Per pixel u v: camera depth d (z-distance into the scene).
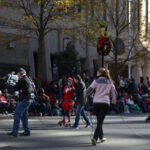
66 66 29.00
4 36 22.66
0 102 19.30
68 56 29.89
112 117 19.88
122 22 29.83
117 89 27.16
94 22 21.08
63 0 19.83
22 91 10.57
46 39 30.80
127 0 29.56
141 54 29.81
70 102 13.78
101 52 20.42
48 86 22.05
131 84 28.67
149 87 28.95
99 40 20.34
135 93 27.55
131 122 16.59
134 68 42.88
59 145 9.28
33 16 21.36
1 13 25.84
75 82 13.32
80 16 21.34
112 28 29.36
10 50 27.55
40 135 11.16
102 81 9.55
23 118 10.92
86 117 13.61
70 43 30.61
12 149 8.55
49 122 15.80
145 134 12.03
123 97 25.55
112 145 9.44
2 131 12.00
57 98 22.72
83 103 13.24
